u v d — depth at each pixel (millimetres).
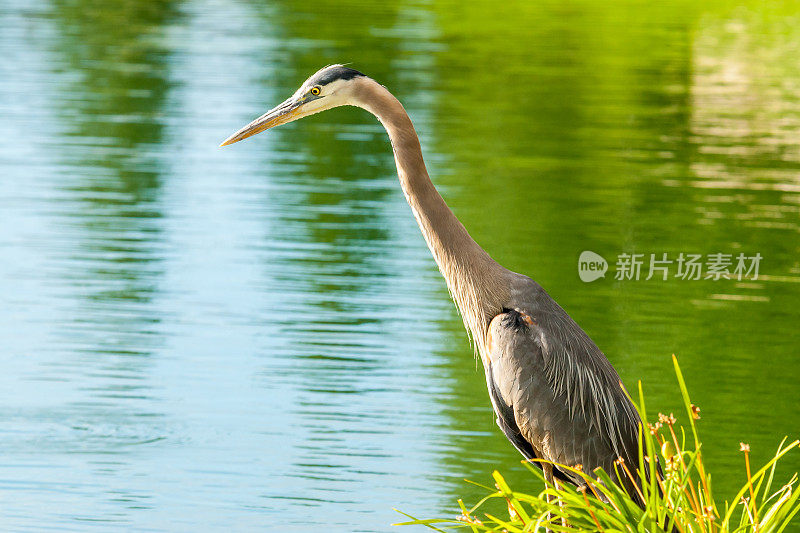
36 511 8789
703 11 38094
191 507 8969
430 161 19156
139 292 13586
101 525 8625
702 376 11617
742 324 13109
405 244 15617
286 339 12359
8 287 13547
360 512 8961
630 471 7062
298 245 15336
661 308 13523
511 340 7023
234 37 29656
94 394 10883
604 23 34375
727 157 20109
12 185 17328
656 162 19656
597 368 7078
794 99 25000
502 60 27734
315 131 21688
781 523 6582
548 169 19000
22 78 24000
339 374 11523
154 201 16969
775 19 37125
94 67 25469
